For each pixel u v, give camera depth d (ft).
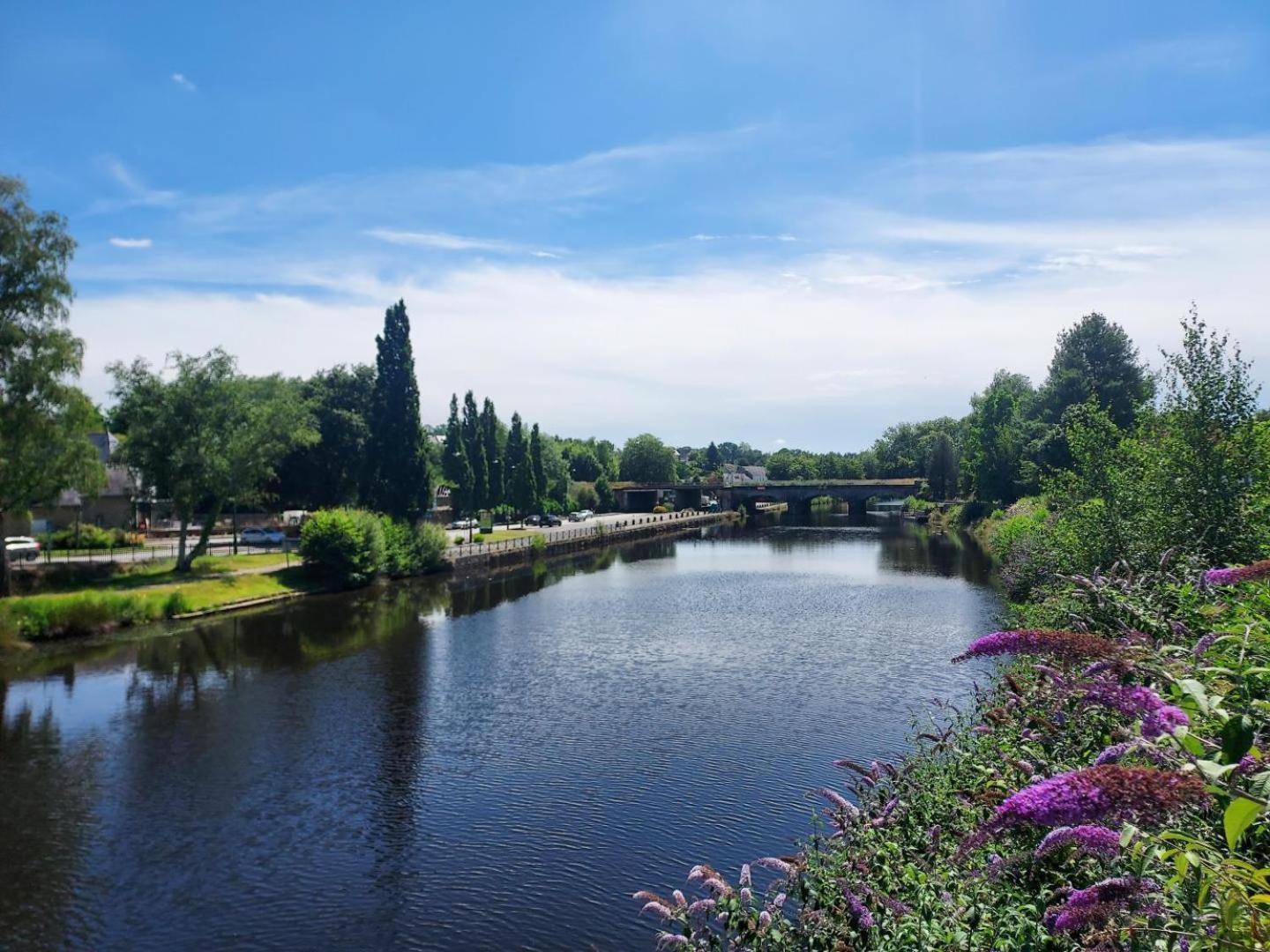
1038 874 21.76
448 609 142.61
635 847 51.90
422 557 187.21
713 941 25.55
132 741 73.41
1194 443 59.77
